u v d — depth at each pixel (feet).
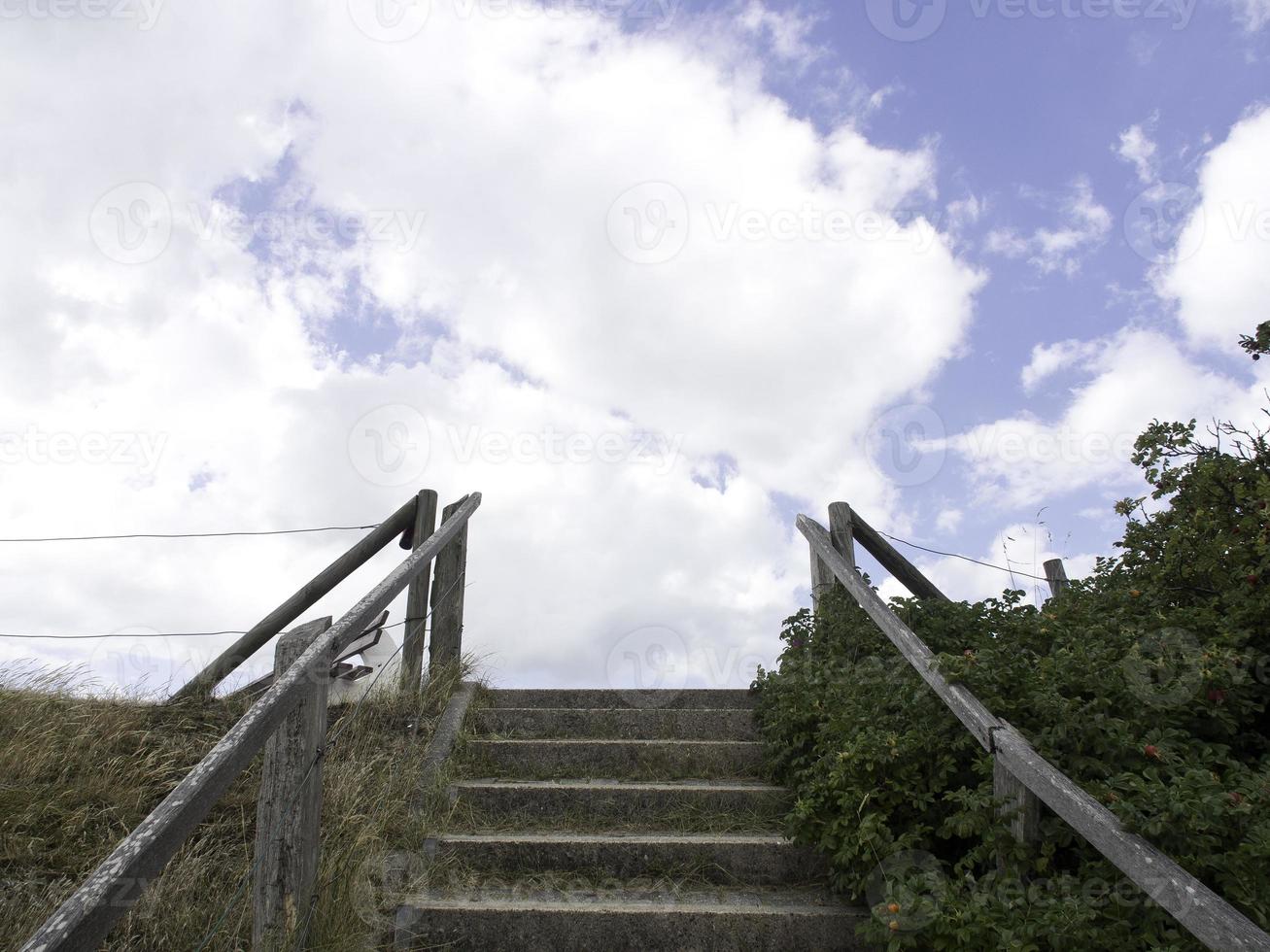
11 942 9.57
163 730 14.21
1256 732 11.22
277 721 9.02
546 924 10.91
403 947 10.61
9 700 13.70
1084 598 14.33
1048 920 8.11
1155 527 14.30
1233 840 8.38
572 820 13.58
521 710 16.60
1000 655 12.30
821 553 17.07
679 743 15.42
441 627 18.10
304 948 9.37
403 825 12.49
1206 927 6.28
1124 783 8.98
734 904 11.35
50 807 11.78
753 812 13.66
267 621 16.42
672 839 12.55
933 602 16.06
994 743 9.52
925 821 11.09
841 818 11.18
